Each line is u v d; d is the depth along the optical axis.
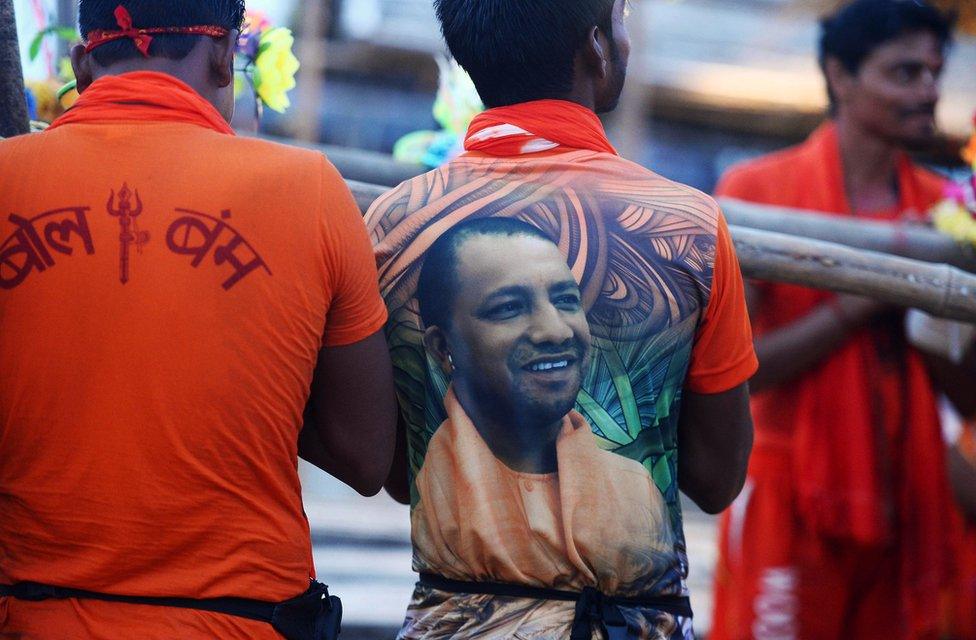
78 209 3.06
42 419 3.03
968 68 14.52
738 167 6.04
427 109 16.05
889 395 5.51
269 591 3.10
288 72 4.20
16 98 3.76
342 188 3.23
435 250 3.42
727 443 3.57
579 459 3.32
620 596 3.33
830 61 5.82
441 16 3.61
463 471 3.35
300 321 3.12
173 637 2.99
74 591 3.02
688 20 16.17
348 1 15.23
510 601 3.33
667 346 3.34
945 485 5.54
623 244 3.36
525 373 3.34
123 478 3.00
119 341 3.01
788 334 5.45
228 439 3.04
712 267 3.37
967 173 5.41
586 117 3.52
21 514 3.07
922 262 4.91
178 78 3.26
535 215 3.40
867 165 5.76
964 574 5.68
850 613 5.68
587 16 3.45
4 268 3.07
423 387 3.44
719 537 5.79
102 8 3.27
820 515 5.48
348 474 3.46
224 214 3.07
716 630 5.76
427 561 3.42
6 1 3.72
